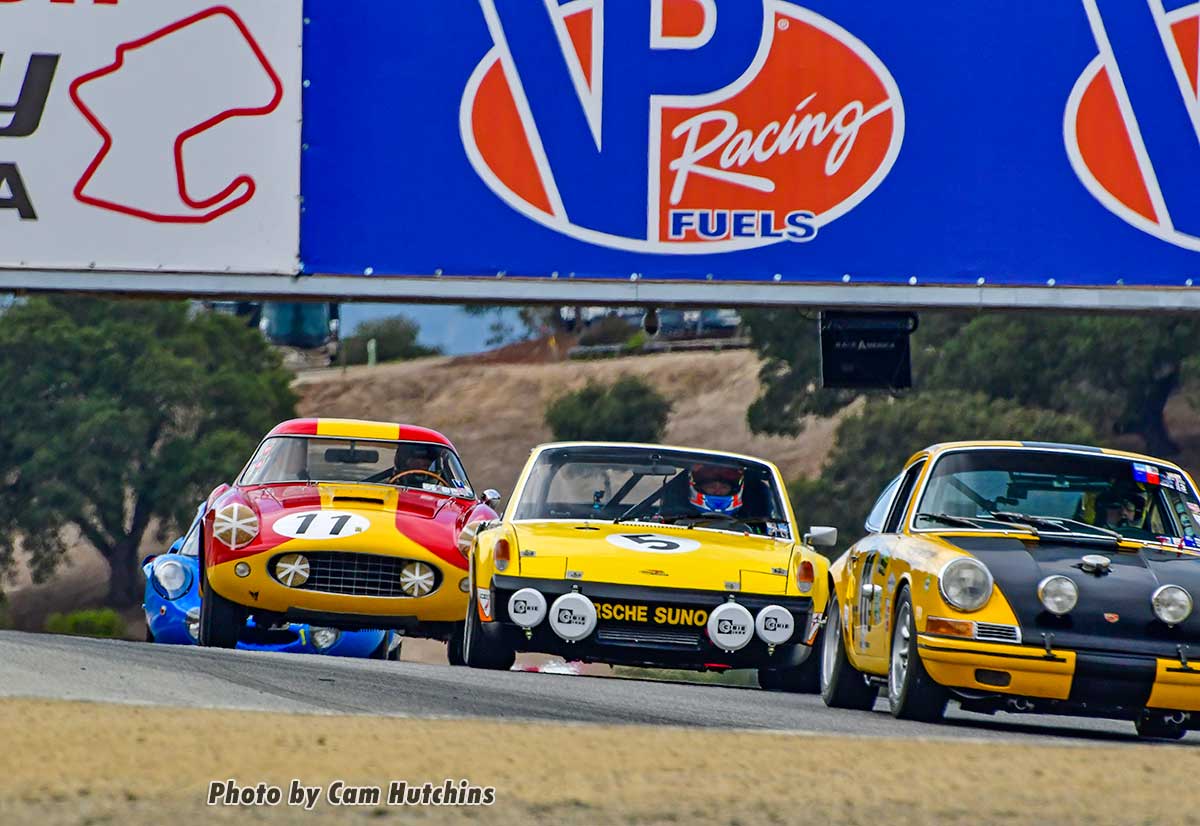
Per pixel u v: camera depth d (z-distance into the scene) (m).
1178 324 170.62
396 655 51.06
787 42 42.75
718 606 37.25
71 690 23.78
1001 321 175.38
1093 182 42.53
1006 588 27.34
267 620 41.44
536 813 14.41
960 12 42.88
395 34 42.94
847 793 16.02
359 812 14.28
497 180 42.66
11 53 43.09
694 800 15.24
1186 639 26.98
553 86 42.75
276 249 42.59
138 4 43.12
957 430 163.38
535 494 40.94
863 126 42.62
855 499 164.88
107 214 42.75
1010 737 25.58
